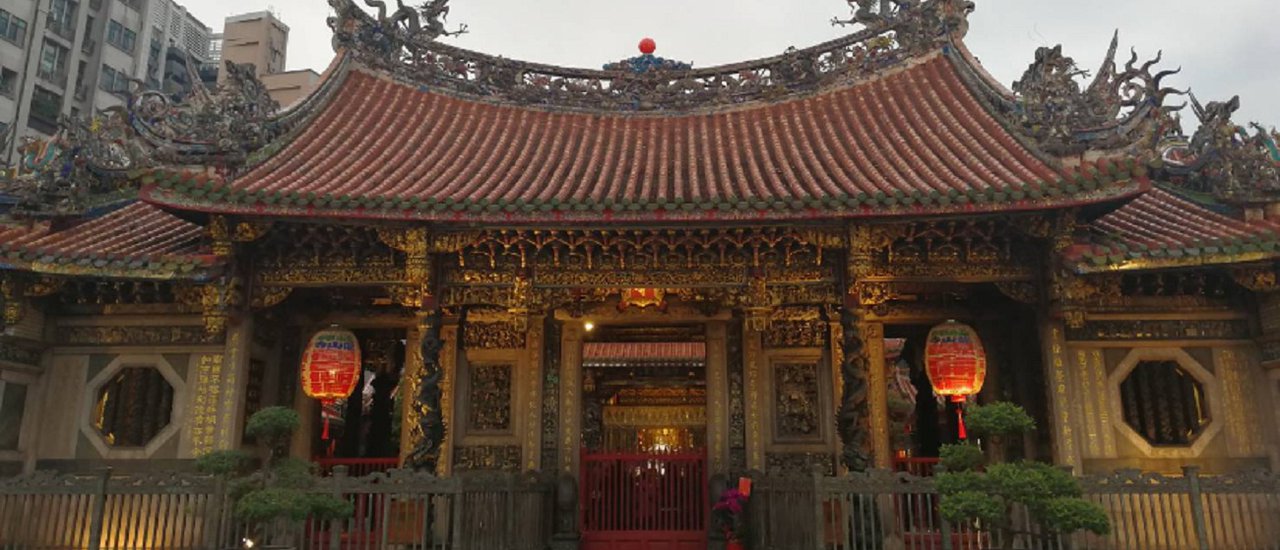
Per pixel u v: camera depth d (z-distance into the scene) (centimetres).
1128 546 1205
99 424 1590
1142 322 1548
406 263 1512
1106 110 1486
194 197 1359
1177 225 1511
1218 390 1517
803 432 1728
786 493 1334
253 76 1647
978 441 1709
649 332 1941
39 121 5462
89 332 1619
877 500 1252
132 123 1494
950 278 1504
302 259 1562
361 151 1728
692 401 3006
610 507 1725
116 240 1579
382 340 1962
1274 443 1479
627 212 1373
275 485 1209
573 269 1547
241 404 1570
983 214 1377
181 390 1580
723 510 1557
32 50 5397
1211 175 1559
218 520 1201
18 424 1552
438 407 1511
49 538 1309
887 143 1728
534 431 1745
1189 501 1326
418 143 1838
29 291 1541
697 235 1491
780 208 1363
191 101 1541
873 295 1519
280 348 1747
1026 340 1695
